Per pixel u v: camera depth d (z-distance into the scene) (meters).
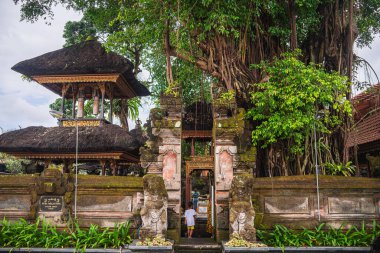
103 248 7.77
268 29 11.07
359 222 8.60
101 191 8.85
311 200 8.70
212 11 9.81
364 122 14.41
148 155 9.11
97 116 13.62
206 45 10.84
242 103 10.52
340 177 8.85
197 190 26.28
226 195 8.80
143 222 7.69
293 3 10.70
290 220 8.58
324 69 10.50
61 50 13.84
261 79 10.69
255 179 8.79
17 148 11.77
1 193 8.94
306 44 11.51
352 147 13.70
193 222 11.45
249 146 9.31
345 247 7.66
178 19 10.20
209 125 15.12
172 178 8.98
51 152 11.98
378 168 9.40
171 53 11.34
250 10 10.23
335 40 10.94
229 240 7.75
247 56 10.94
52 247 7.81
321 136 10.34
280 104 9.48
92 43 13.96
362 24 13.44
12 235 8.05
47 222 8.66
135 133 14.05
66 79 13.08
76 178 8.94
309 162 10.03
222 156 8.97
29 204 8.89
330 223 8.59
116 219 8.77
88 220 8.73
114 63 12.75
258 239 8.15
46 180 8.80
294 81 9.26
